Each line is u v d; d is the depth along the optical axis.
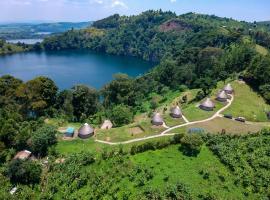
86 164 84.69
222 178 75.75
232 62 180.75
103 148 94.12
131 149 86.75
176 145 89.31
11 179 80.50
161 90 194.62
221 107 127.81
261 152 84.06
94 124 124.62
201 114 121.06
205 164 80.88
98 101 152.62
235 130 105.88
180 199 69.25
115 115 125.12
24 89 131.50
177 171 78.50
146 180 75.19
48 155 91.69
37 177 80.00
